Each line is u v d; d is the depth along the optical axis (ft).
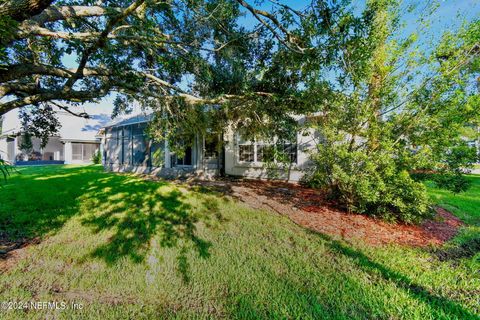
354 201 21.52
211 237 16.52
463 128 18.80
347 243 15.74
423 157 18.20
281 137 26.81
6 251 13.93
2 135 24.93
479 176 38.01
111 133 59.62
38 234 16.28
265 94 20.01
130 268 12.34
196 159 45.83
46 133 27.73
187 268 12.46
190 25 18.84
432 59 20.07
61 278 11.40
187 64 20.65
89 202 23.82
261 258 13.57
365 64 16.03
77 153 84.94
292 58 16.15
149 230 17.15
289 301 9.89
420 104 20.08
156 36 17.34
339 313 9.18
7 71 12.35
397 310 9.32
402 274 11.94
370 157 19.39
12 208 21.39
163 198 26.14
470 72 19.19
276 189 33.53
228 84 22.06
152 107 26.61
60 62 19.06
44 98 14.74
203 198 26.99
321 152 22.45
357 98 20.58
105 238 15.76
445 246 15.52
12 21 9.09
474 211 23.18
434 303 9.75
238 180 41.83
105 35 12.18
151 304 9.80
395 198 18.86
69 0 15.14
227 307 9.61
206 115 27.40
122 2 16.30
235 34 18.30
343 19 12.39
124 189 29.91
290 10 13.24
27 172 48.67
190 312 9.34
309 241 15.96
